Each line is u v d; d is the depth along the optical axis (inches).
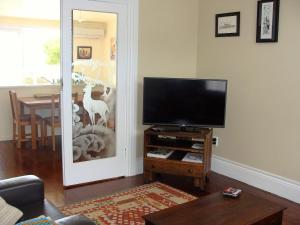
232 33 153.3
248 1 145.6
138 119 159.9
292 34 130.6
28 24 277.9
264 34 139.3
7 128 229.5
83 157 148.4
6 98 227.5
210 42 165.5
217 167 166.2
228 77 158.6
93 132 149.6
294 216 121.2
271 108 141.1
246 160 153.5
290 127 134.7
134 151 160.1
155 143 150.4
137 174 162.2
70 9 135.3
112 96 152.3
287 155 136.6
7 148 207.6
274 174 141.8
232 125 158.7
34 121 206.4
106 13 144.3
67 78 138.9
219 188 145.6
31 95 238.2
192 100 146.2
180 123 148.3
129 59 152.3
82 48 141.4
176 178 156.3
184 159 145.5
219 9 159.0
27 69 283.6
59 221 68.7
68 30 136.1
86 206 124.6
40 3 218.5
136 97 156.9
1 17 266.1
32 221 65.6
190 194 137.4
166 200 130.6
